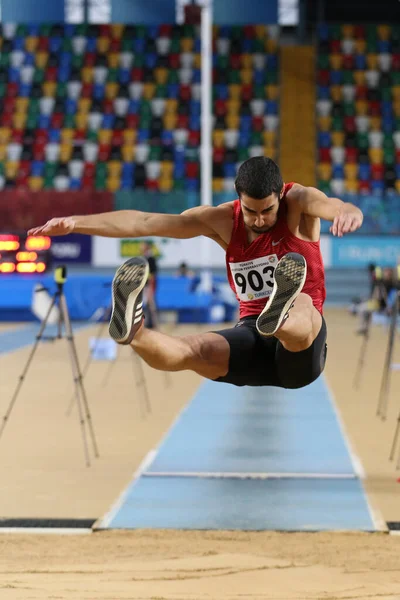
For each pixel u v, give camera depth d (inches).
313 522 216.4
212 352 183.5
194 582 173.3
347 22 1537.9
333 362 610.9
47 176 1368.1
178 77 1475.1
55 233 179.8
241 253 188.1
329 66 1475.1
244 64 1481.3
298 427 358.6
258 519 219.0
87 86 1470.2
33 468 279.7
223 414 392.8
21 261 962.7
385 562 186.1
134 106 1446.9
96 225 181.5
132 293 163.9
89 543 199.2
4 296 940.6
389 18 1536.7
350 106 1438.2
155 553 191.8
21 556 189.8
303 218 186.5
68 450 309.3
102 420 374.6
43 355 633.0
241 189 177.2
